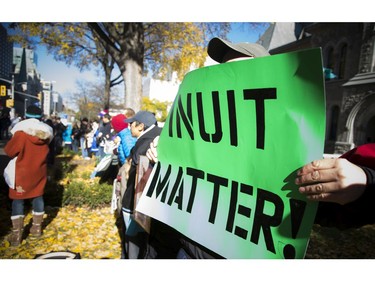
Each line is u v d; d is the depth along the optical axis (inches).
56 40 449.1
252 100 38.2
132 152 103.6
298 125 32.3
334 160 28.9
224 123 43.4
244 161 40.1
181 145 54.6
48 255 100.7
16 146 130.0
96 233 154.3
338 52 784.3
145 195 61.2
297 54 31.6
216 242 42.6
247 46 52.2
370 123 698.2
